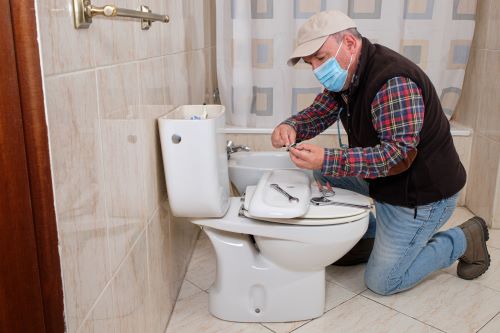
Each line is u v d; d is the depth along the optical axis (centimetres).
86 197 90
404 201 162
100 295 98
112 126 104
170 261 167
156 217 146
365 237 199
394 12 238
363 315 168
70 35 82
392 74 143
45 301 79
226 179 166
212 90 266
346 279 193
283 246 152
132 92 119
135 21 120
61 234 79
